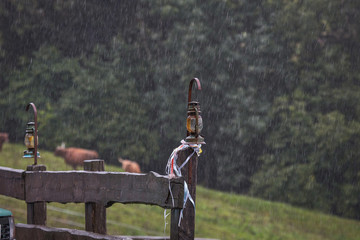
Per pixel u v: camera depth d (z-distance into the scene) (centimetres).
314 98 6041
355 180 5659
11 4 6844
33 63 6612
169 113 6212
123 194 846
